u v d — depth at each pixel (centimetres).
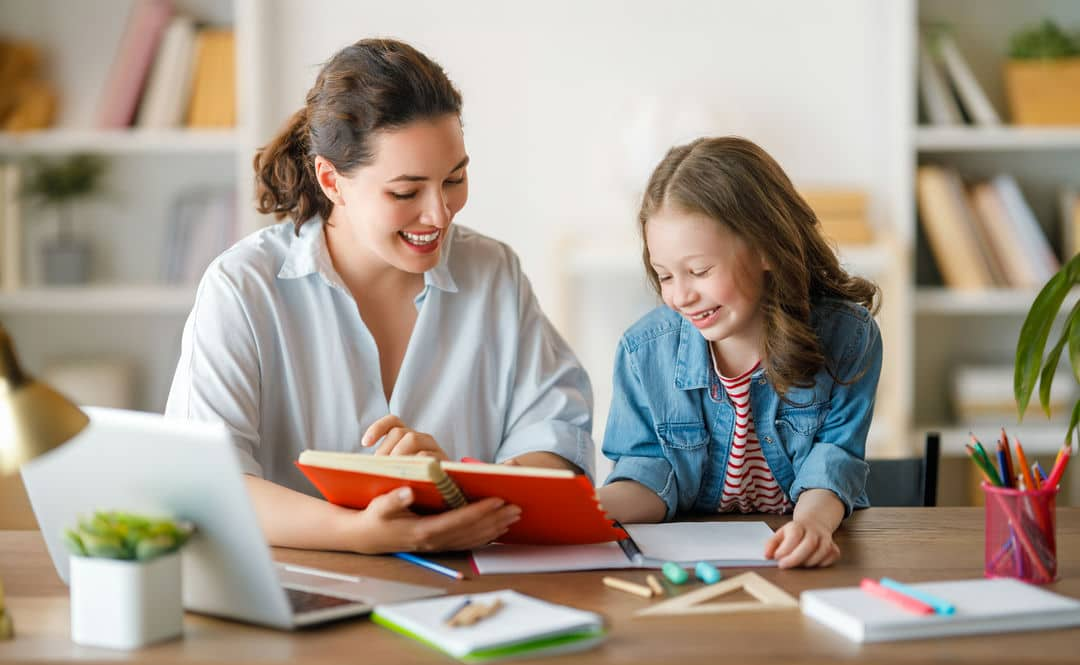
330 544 133
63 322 335
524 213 329
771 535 140
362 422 163
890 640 105
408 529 128
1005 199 308
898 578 124
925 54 312
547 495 124
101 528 106
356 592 118
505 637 101
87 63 326
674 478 157
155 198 331
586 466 163
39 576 129
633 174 307
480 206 329
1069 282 137
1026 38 311
